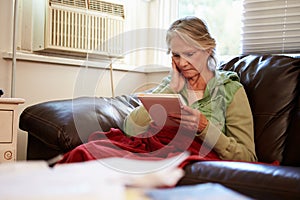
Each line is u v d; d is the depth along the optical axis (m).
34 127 1.54
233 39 2.26
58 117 1.48
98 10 2.22
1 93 1.58
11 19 1.93
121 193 0.50
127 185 0.54
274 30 1.97
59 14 2.06
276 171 0.92
